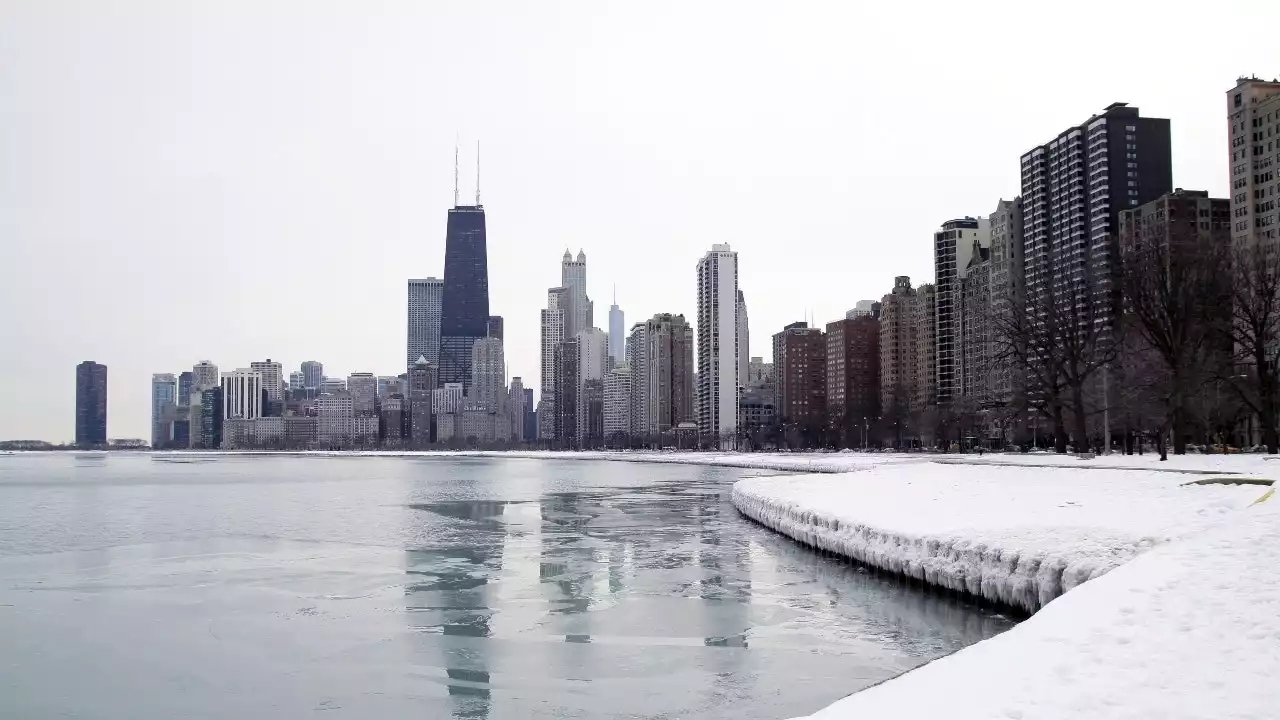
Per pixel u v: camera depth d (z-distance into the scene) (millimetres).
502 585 36656
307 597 34469
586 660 25031
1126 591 18766
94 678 23906
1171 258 82438
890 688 15609
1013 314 109000
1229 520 24703
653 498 88000
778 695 21672
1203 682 13898
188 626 29719
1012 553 28109
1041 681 14828
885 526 37906
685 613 30688
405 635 28266
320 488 116938
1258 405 92375
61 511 76875
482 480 140250
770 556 43156
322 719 20609
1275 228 183500
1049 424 125188
